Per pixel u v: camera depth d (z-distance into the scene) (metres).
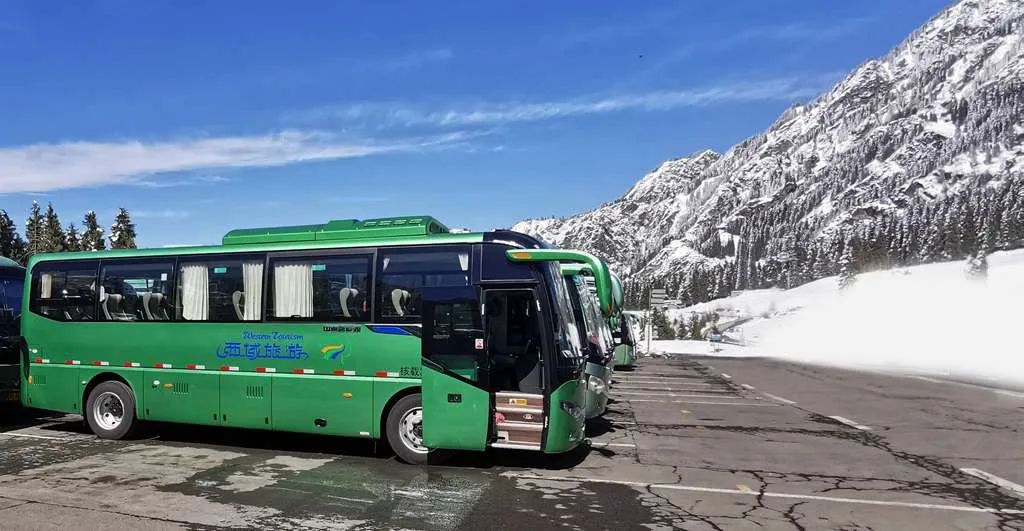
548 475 8.02
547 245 8.94
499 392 8.12
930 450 9.83
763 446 10.02
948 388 19.39
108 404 10.34
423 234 9.09
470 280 8.49
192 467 8.33
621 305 13.50
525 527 6.09
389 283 8.80
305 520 6.23
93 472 8.05
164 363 9.88
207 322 9.66
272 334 9.25
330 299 9.02
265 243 9.74
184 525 6.06
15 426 11.54
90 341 10.40
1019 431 11.54
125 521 6.15
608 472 8.22
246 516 6.33
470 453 9.20
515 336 8.54
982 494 7.38
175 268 9.98
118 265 10.40
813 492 7.41
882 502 7.04
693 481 7.83
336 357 8.87
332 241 9.29
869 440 10.61
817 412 13.88
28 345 10.84
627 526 6.16
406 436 8.56
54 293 10.78
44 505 6.64
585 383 8.86
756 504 6.91
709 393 17.58
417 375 8.52
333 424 8.84
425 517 6.36
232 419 9.40
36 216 73.06
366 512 6.48
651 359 34.72
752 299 198.12
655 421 12.42
